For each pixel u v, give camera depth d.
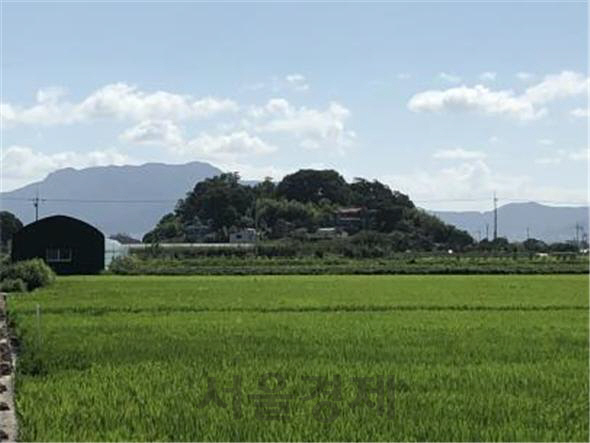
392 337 24.39
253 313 33.66
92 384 16.20
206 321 30.00
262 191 163.88
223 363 18.95
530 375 17.14
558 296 44.19
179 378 16.80
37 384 16.28
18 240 83.94
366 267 80.25
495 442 11.84
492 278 67.25
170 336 24.92
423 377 16.88
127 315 32.75
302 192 162.25
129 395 15.03
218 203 153.12
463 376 17.03
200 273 78.06
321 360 19.47
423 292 47.62
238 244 125.06
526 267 79.12
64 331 26.59
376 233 132.50
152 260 94.56
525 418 13.20
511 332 25.97
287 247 108.12
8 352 22.42
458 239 147.00
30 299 41.72
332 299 41.59
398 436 12.04
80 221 84.19
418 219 150.75
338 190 162.25
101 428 12.65
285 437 11.98
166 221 158.12
